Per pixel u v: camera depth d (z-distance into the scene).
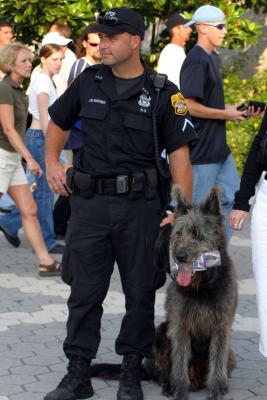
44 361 8.09
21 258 12.26
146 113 6.94
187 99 10.13
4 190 10.86
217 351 7.11
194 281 6.90
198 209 6.90
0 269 11.60
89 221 7.04
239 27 17.23
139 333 7.14
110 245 7.14
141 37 6.93
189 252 6.71
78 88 7.16
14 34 16.88
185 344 7.13
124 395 7.05
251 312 9.75
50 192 12.27
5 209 12.61
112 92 6.95
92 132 7.00
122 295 10.37
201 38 10.36
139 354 7.18
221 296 7.00
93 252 7.07
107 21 6.77
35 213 11.27
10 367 7.92
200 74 10.09
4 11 16.33
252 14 20.52
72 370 7.18
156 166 7.05
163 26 19.39
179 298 7.05
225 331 7.10
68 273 7.20
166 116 7.00
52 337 8.79
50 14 16.11
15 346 8.48
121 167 6.95
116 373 7.62
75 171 7.09
